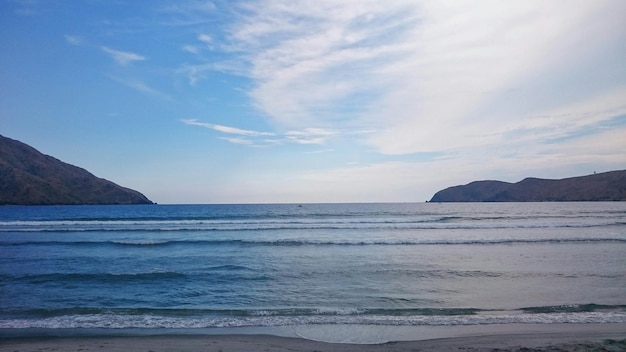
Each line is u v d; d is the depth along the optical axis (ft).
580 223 120.88
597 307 34.45
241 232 102.94
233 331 29.14
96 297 39.55
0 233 101.86
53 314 33.55
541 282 44.45
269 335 28.07
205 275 49.44
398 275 48.78
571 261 57.52
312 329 29.40
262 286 43.78
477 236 90.84
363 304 36.55
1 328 29.68
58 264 57.88
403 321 31.07
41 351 24.25
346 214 199.82
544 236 88.99
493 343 25.53
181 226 120.67
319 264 56.29
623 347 23.70
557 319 31.24
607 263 55.72
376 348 24.90
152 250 71.20
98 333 28.60
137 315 33.17
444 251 68.03
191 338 27.27
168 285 44.50
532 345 24.89
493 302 36.70
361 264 56.08
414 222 133.59
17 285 44.57
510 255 63.26
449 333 28.22
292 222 135.33
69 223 134.31
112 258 62.80
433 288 42.34
